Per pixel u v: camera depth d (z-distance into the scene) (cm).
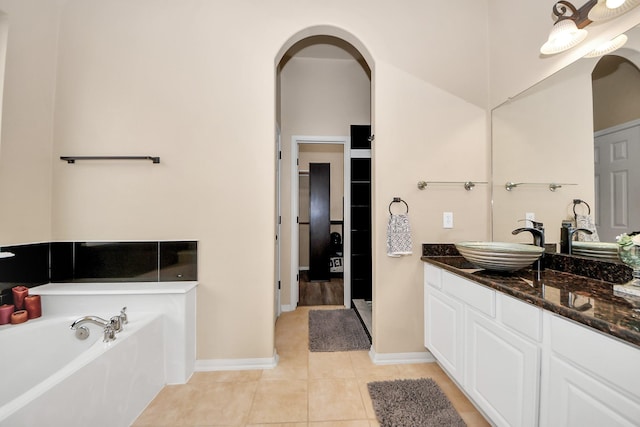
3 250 156
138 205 184
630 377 71
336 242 487
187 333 173
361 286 310
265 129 188
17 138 162
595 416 79
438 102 194
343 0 190
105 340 133
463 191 194
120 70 183
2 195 155
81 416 111
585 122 131
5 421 86
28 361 148
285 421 137
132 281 184
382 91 191
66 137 181
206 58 186
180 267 184
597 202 126
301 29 188
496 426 120
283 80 307
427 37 194
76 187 182
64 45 182
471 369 138
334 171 512
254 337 186
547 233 152
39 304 160
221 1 187
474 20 197
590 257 129
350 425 135
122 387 133
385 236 190
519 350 107
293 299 298
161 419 140
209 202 186
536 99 158
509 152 178
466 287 142
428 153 193
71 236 182
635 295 97
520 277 131
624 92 114
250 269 186
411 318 191
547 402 96
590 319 79
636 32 110
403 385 163
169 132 185
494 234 189
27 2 164
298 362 191
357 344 217
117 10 183
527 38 164
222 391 161
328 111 311
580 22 128
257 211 187
